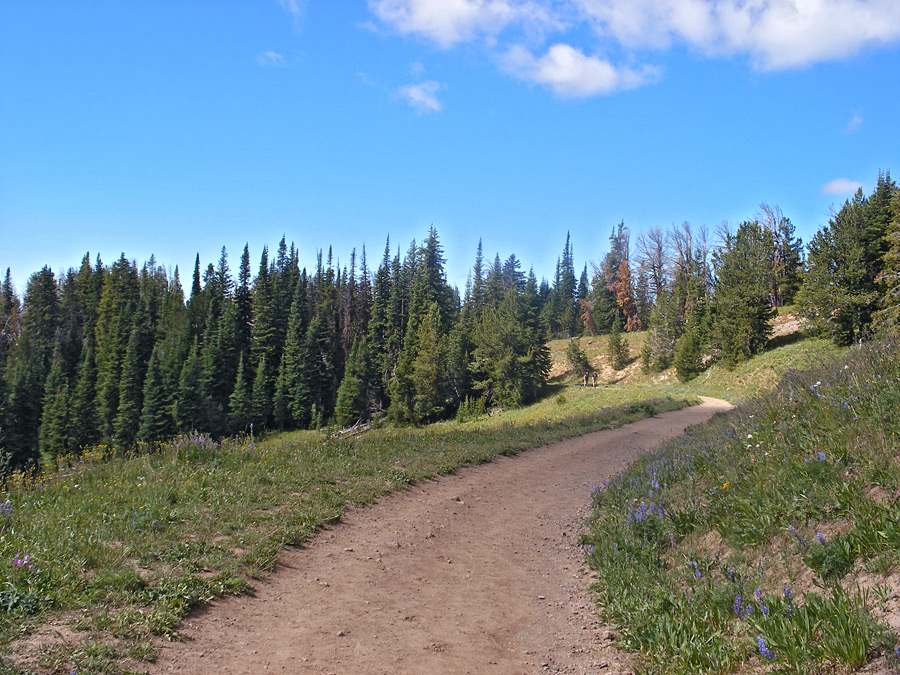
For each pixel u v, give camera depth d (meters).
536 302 107.69
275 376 76.69
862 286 44.91
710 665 4.40
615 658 5.18
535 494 12.76
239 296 87.25
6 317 120.06
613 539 8.07
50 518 7.25
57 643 4.51
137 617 5.16
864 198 46.56
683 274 80.44
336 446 14.47
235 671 4.65
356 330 91.38
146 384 60.41
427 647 5.44
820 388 8.49
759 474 7.07
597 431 25.98
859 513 5.20
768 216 69.81
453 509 10.80
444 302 83.19
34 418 62.38
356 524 9.20
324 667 4.89
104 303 104.44
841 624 3.92
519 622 6.20
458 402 69.38
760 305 54.53
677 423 29.61
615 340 79.12
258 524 8.30
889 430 6.23
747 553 5.95
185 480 9.84
